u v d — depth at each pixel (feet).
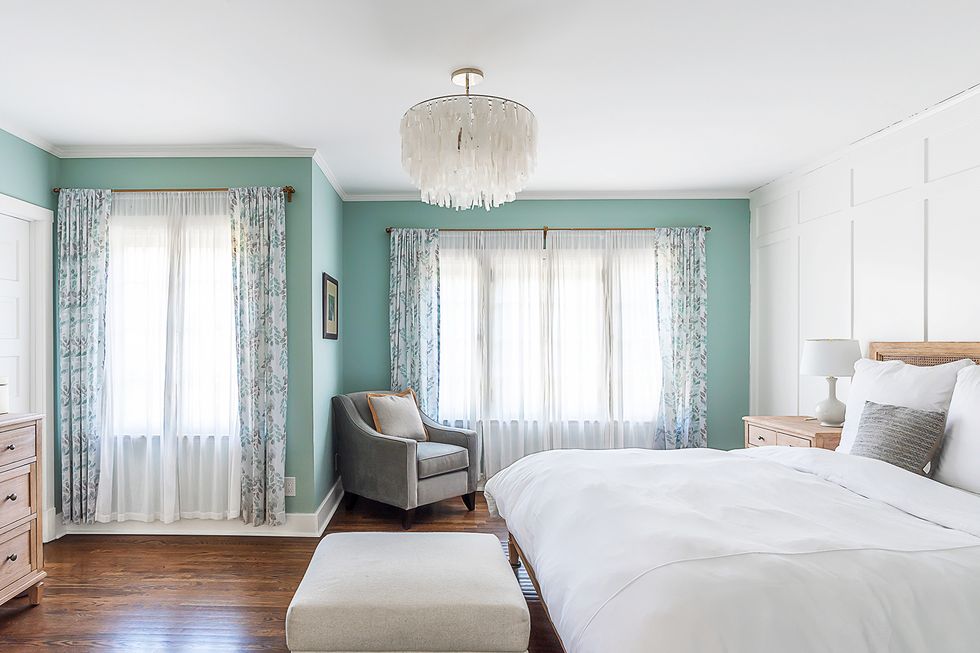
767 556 5.56
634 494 7.77
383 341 18.21
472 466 16.01
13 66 9.48
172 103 11.09
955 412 8.73
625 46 8.91
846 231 13.79
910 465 8.47
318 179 14.55
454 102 8.80
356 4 7.73
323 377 15.10
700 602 5.00
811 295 15.16
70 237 13.52
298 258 13.87
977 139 10.44
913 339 11.84
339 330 17.78
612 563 5.95
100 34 8.47
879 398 10.13
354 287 18.24
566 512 7.76
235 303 13.52
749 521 6.75
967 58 9.32
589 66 9.60
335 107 11.32
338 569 7.40
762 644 4.83
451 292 18.07
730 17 8.10
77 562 11.99
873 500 7.75
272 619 9.65
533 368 18.04
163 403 13.61
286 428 13.85
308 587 6.98
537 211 18.24
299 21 8.16
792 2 7.72
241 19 8.09
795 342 15.87
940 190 11.19
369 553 7.98
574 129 12.59
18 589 9.68
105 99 10.86
